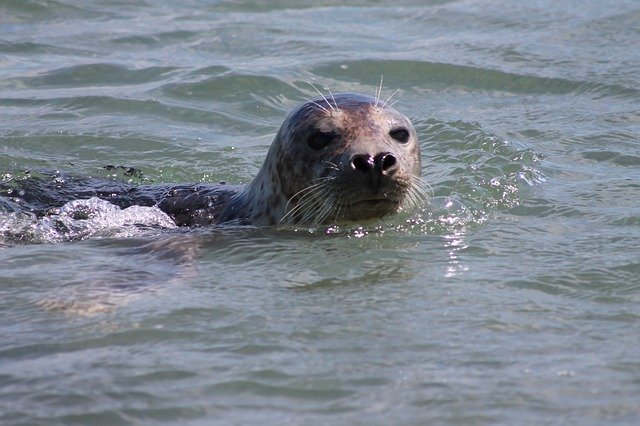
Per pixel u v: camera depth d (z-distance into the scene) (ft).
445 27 120.98
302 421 39.63
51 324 49.67
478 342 46.80
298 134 67.36
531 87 101.24
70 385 42.70
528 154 81.56
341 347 46.39
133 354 45.91
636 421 39.22
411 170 66.54
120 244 64.80
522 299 52.13
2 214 72.13
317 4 132.87
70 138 90.74
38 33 120.06
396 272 56.85
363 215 63.98
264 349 46.21
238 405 41.01
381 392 41.98
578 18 121.80
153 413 40.32
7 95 101.04
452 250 60.59
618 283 54.29
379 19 125.59
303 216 67.05
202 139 90.99
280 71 105.09
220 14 128.36
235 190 76.13
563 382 42.68
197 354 45.78
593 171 78.33
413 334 47.75
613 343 46.55
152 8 131.23
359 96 69.51
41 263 60.18
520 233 63.87
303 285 54.95
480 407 40.60
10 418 39.83
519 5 128.67
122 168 84.07
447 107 96.89
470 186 74.28
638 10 122.93
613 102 96.02
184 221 73.05
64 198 77.82
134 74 106.32
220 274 57.31
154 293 53.93
